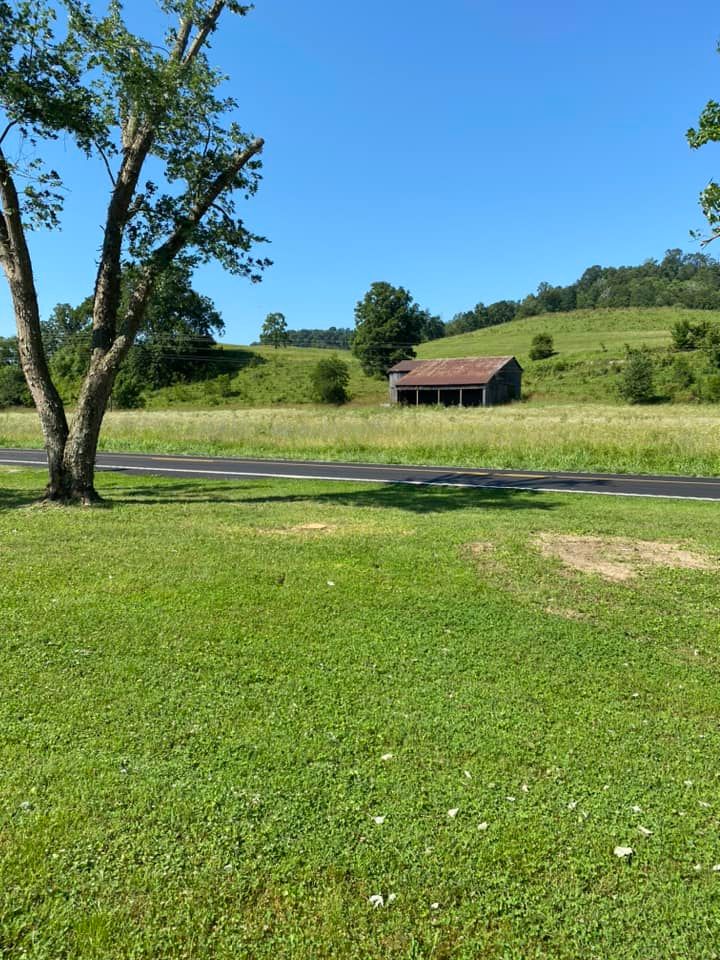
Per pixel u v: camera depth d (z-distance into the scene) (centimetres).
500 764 341
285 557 731
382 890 257
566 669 458
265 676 440
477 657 475
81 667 449
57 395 1119
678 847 282
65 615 543
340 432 2606
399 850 277
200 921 242
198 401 6625
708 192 719
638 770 339
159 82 973
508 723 383
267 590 613
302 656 473
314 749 352
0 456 2259
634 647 498
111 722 378
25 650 475
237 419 3469
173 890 255
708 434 2189
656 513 1052
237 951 230
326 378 6372
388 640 503
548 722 386
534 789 321
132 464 2020
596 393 6053
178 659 464
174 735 364
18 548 768
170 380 7588
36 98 920
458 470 1844
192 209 1139
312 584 634
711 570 696
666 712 401
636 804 311
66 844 278
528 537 836
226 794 313
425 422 2942
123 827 288
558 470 1831
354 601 586
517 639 509
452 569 688
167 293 1202
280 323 11844
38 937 233
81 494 1112
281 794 313
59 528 893
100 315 1106
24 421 3975
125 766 334
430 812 302
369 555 741
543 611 571
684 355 6688
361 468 1902
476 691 423
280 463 2055
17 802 304
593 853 277
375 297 8206
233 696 412
